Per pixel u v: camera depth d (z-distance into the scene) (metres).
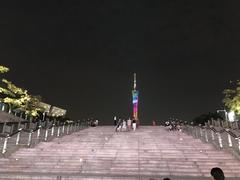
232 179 18.14
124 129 36.84
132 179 17.69
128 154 23.06
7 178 18.53
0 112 38.44
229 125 39.03
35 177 18.38
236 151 21.89
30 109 43.28
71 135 32.72
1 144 25.19
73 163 21.41
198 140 27.84
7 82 41.62
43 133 32.25
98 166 20.84
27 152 23.75
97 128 40.22
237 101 39.38
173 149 24.14
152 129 38.78
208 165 20.30
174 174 19.41
